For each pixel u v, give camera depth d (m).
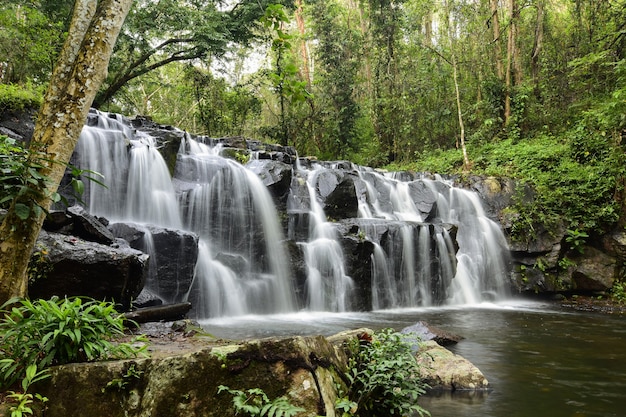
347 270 11.30
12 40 14.68
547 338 8.20
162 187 10.59
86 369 3.28
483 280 14.52
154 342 5.00
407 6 27.80
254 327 8.52
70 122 4.17
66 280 5.68
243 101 24.84
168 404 3.15
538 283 13.96
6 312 3.68
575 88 19.56
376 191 15.71
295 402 3.12
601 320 10.30
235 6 21.62
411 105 23.75
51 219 6.45
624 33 16.84
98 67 4.28
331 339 4.39
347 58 25.78
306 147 25.27
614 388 5.35
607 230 14.29
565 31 22.25
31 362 3.28
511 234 14.53
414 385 4.11
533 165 16.80
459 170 19.38
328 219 12.98
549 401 4.91
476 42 24.11
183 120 31.38
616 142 14.33
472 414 4.53
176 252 8.66
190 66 23.17
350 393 3.67
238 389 3.18
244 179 11.15
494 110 20.77
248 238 10.75
